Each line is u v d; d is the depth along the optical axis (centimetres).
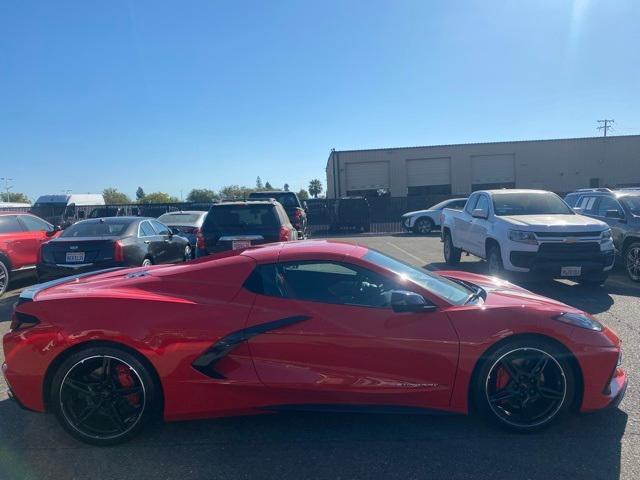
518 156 4200
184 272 382
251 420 396
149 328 351
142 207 2628
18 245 978
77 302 360
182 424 390
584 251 809
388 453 340
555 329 356
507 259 835
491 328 356
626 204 980
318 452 344
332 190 4912
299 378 354
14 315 367
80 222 952
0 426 394
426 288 376
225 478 315
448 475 312
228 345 353
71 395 356
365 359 354
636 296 805
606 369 359
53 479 316
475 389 359
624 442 347
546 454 333
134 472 324
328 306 364
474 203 1070
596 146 4153
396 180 4319
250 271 375
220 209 884
